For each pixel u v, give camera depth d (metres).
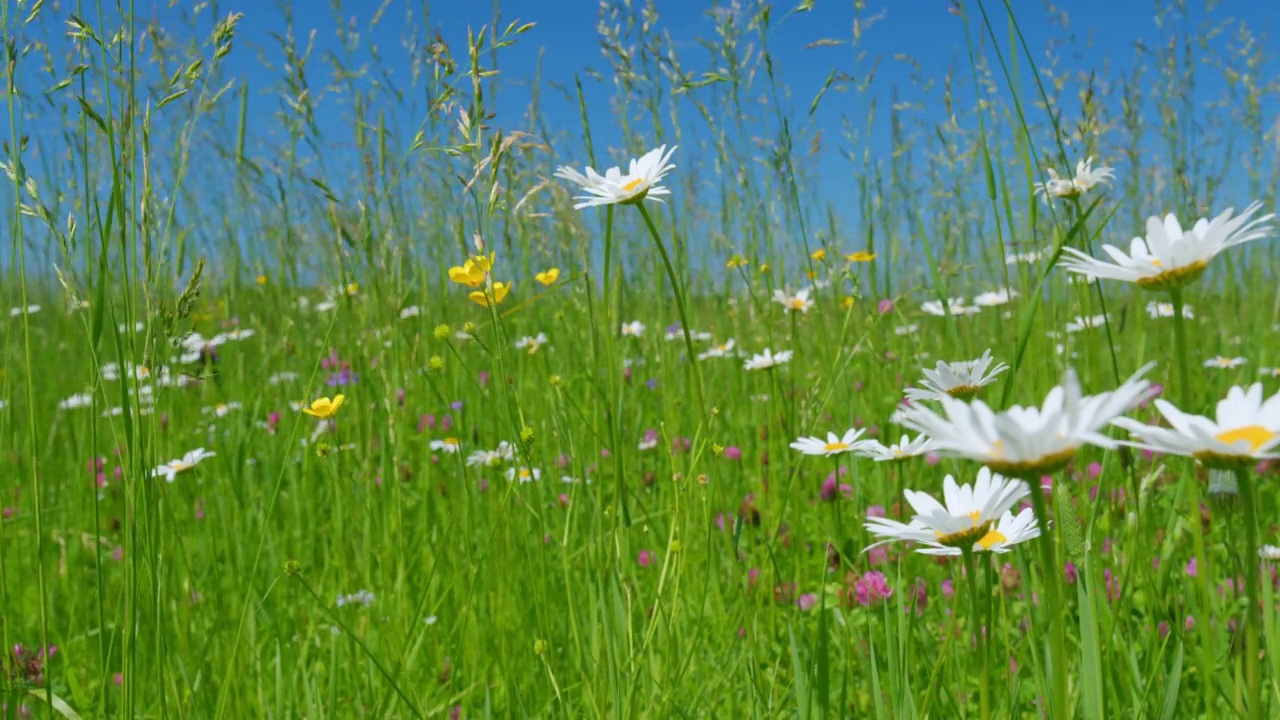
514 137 0.76
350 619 0.90
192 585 0.93
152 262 0.71
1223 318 1.75
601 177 0.74
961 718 0.70
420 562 0.97
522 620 0.86
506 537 0.87
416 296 1.17
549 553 0.97
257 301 1.44
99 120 0.67
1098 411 0.46
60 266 0.69
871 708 0.77
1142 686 0.69
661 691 0.74
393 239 1.00
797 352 1.14
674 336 1.34
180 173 0.72
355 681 0.83
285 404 1.32
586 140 0.88
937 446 0.49
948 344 1.40
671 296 1.44
